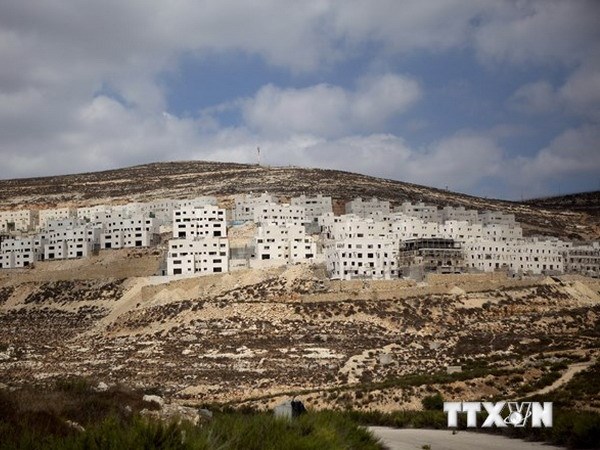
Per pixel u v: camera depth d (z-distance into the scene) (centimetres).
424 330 16750
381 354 14675
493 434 5503
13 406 3625
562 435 4762
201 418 4303
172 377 13812
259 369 14112
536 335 16212
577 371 9788
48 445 2577
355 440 3744
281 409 4338
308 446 2955
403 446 4509
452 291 19162
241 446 2811
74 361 15550
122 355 16062
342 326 16988
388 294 18700
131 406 4906
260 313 17788
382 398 9338
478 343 15462
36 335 19712
